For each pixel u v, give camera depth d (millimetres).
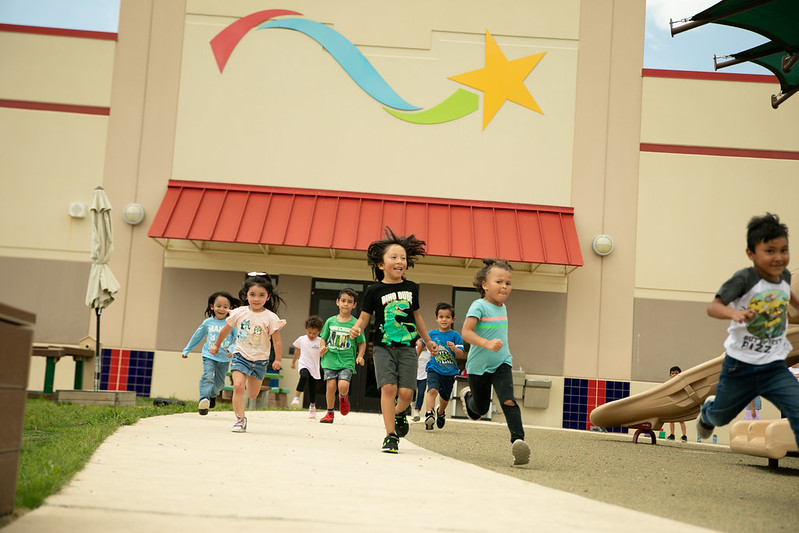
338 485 4652
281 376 18734
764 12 8156
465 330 6613
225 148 19422
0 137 19125
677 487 5652
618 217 19578
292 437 8289
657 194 19656
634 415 12062
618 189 19641
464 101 19719
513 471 6051
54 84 19328
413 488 4680
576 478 5801
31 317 3451
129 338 18734
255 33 19734
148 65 19516
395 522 3521
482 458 7043
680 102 19875
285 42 19750
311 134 19547
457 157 19594
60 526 3078
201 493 4074
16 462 3322
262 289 8828
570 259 18297
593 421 12430
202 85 19547
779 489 6016
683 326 19344
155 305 18828
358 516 3631
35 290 18812
